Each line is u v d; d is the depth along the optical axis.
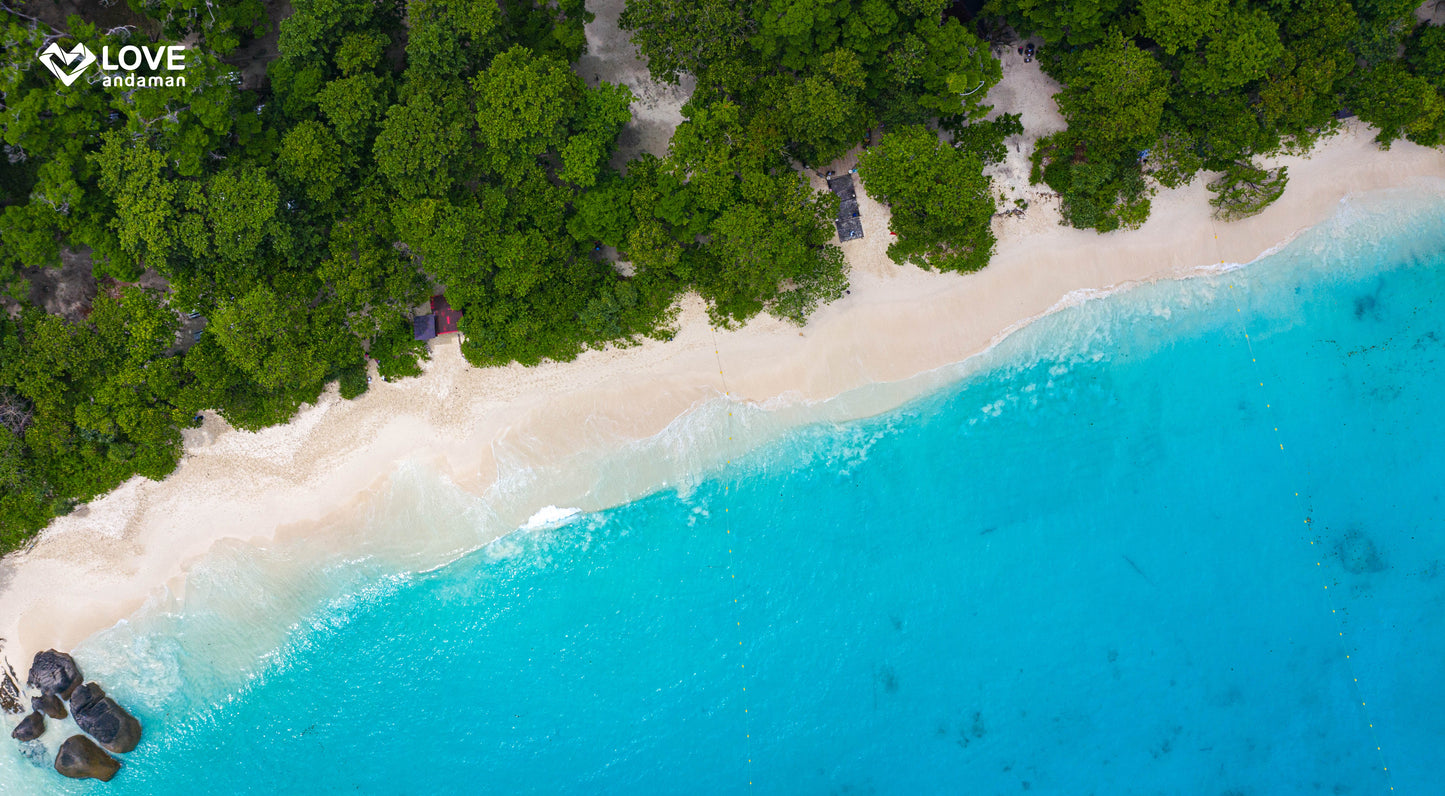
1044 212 29.20
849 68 25.03
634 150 29.09
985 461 29.62
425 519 29.59
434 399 29.30
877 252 29.20
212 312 26.55
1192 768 29.55
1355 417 29.22
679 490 29.62
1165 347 29.41
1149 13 25.41
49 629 29.41
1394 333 29.22
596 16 28.83
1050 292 29.34
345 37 25.31
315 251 27.27
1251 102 27.36
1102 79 26.02
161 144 24.80
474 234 25.95
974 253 28.31
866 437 29.64
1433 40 26.59
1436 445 29.19
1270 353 29.34
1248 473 29.41
